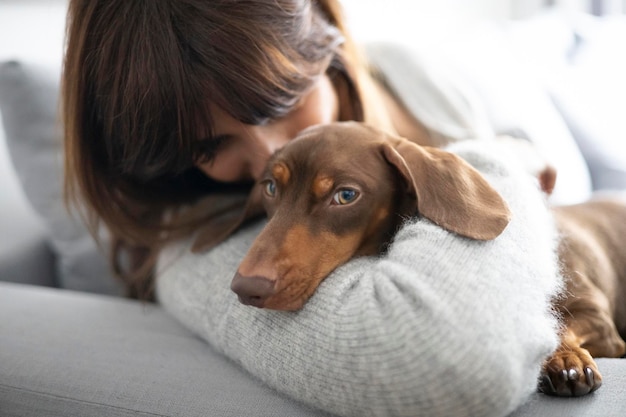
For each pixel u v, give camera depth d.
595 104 3.23
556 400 1.24
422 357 1.08
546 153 2.68
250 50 1.56
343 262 1.42
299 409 1.26
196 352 1.57
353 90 2.01
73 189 1.98
